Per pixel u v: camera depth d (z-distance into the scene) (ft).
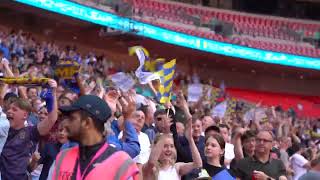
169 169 19.89
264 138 22.98
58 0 74.54
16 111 17.92
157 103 33.17
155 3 95.14
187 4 103.86
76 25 86.99
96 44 93.66
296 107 116.88
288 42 111.24
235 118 55.67
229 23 102.83
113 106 22.45
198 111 44.91
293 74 118.52
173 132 23.71
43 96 18.19
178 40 93.97
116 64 94.63
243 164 23.18
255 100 114.01
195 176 20.26
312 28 116.88
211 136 22.06
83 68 69.72
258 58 105.29
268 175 22.70
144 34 87.30
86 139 12.82
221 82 108.68
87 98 12.96
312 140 58.49
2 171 17.51
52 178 12.82
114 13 82.12
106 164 12.55
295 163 32.86
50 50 72.54
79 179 12.50
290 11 124.47
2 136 17.15
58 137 19.02
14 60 58.18
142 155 21.70
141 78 29.43
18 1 69.05
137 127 22.03
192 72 109.50
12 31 72.84
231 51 101.86
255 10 122.83
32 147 18.80
